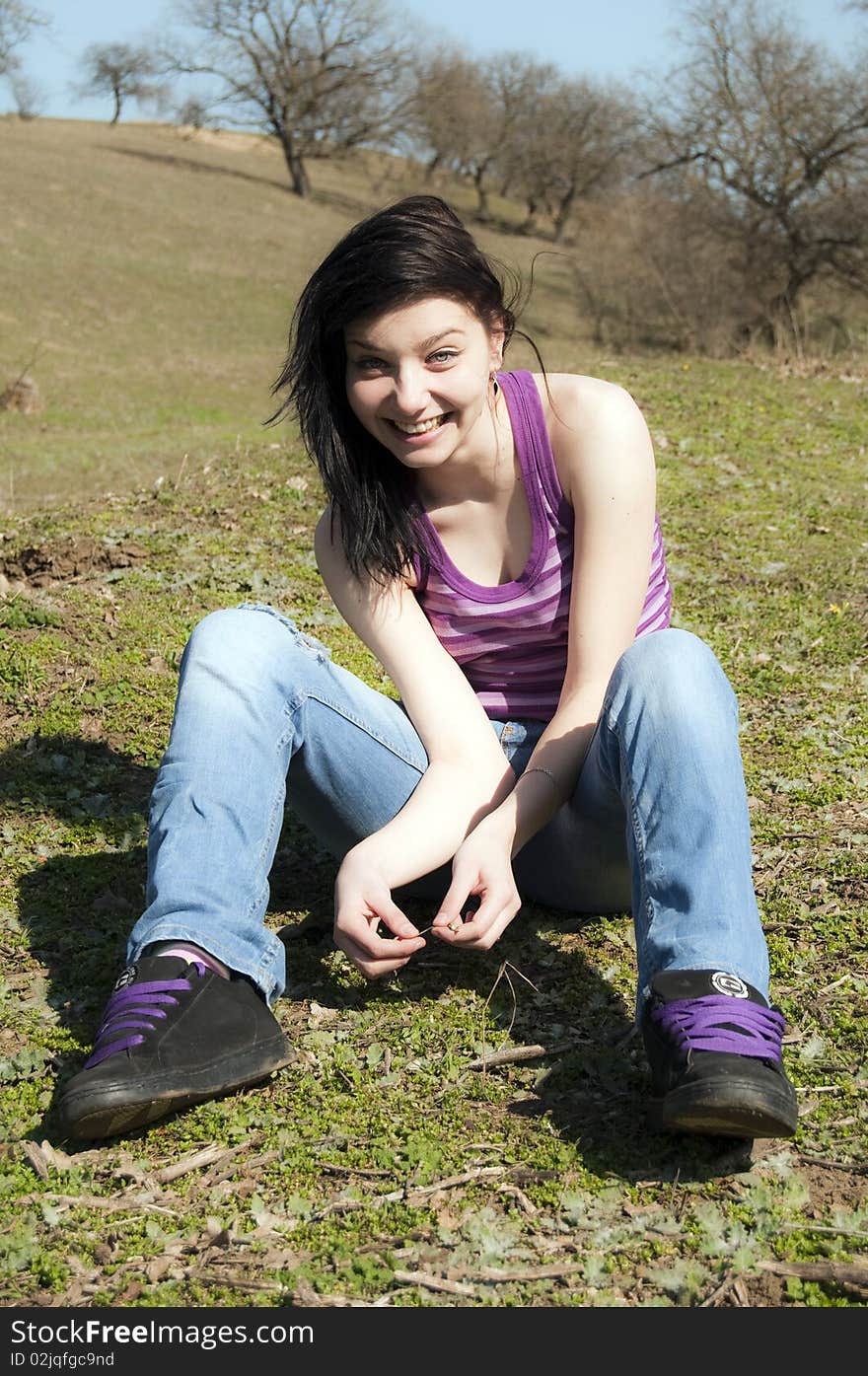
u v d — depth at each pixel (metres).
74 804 3.34
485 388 2.23
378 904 2.12
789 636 4.61
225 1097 2.11
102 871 3.00
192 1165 1.94
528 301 2.33
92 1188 1.90
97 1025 2.34
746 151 23.30
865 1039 2.21
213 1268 1.73
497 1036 2.28
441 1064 2.20
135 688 3.96
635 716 2.05
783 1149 1.94
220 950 2.06
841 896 2.78
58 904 2.82
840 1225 1.75
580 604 2.32
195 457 10.34
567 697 2.32
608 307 26.81
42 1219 1.83
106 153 52.19
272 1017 2.12
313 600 4.85
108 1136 2.02
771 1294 1.65
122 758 3.59
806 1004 2.34
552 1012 2.37
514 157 59.16
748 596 5.07
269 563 5.19
